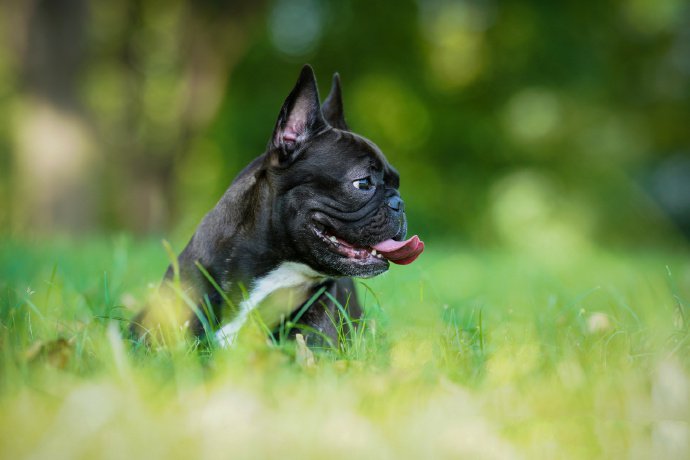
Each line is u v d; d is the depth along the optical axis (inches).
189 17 1088.2
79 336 206.4
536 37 1149.1
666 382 173.5
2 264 386.6
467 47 1214.9
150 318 240.7
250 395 154.3
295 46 1226.0
